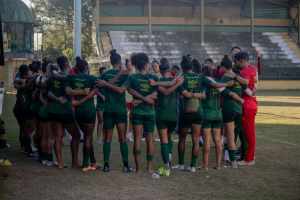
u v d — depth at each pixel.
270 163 10.06
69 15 56.38
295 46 46.81
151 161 9.20
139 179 8.61
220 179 8.70
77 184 8.20
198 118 9.06
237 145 11.80
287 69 43.50
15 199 7.29
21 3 39.75
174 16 47.00
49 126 9.73
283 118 18.73
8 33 38.00
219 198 7.50
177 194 7.70
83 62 9.02
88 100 9.03
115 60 8.94
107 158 9.14
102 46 43.62
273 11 48.53
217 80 9.83
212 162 10.18
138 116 8.98
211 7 47.81
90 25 52.12
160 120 9.01
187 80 8.99
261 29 48.38
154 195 7.62
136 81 8.88
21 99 10.74
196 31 47.19
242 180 8.62
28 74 10.62
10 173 8.88
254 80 9.70
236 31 47.97
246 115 9.73
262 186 8.23
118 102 8.99
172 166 9.62
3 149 11.59
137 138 9.05
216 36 47.09
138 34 45.78
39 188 7.92
